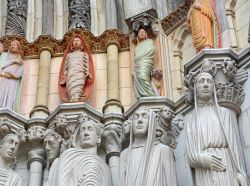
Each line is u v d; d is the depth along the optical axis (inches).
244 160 220.8
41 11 340.5
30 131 275.1
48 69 304.8
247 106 235.6
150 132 237.1
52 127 274.1
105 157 267.0
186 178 239.9
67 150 245.9
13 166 269.0
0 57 306.7
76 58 296.4
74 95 285.0
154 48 295.1
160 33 301.9
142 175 222.8
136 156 233.3
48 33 322.3
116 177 255.8
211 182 209.6
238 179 207.6
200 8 272.5
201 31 266.1
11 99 291.6
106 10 324.5
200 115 229.0
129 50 308.0
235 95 237.6
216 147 217.6
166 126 259.1
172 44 298.4
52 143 269.0
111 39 307.7
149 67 286.2
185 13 295.1
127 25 313.9
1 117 273.9
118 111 281.0
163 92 281.9
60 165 238.7
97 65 306.7
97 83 299.4
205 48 255.3
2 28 333.7
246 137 227.9
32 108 295.3
